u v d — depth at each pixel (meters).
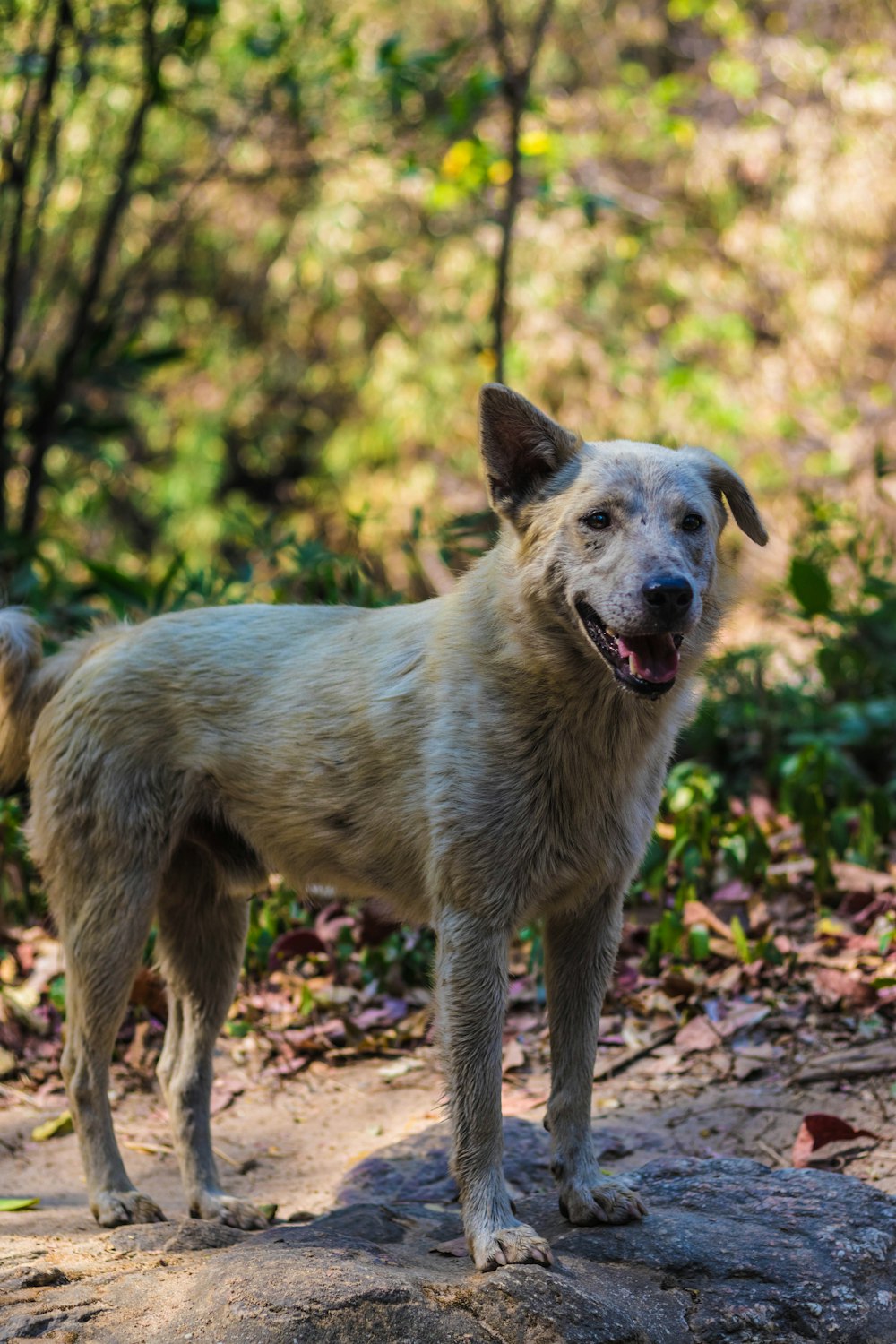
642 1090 4.88
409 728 3.83
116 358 8.96
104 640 4.50
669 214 15.45
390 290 15.57
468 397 14.97
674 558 3.52
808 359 14.78
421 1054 5.35
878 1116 4.49
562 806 3.69
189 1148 4.24
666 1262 3.49
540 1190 4.27
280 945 5.70
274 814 4.13
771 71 15.72
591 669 3.63
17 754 4.62
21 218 8.30
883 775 7.19
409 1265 3.45
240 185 13.72
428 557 13.23
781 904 5.94
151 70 8.03
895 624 7.77
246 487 18.09
